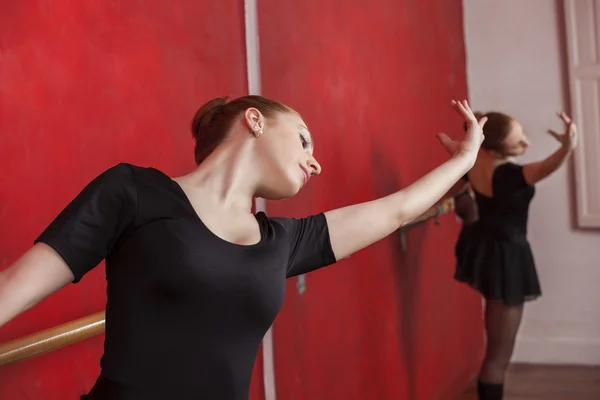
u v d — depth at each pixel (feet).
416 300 12.92
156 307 3.41
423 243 13.47
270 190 3.98
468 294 16.21
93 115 5.82
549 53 16.63
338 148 10.13
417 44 13.56
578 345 16.62
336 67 10.21
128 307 3.41
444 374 14.17
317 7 9.76
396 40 12.49
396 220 4.31
